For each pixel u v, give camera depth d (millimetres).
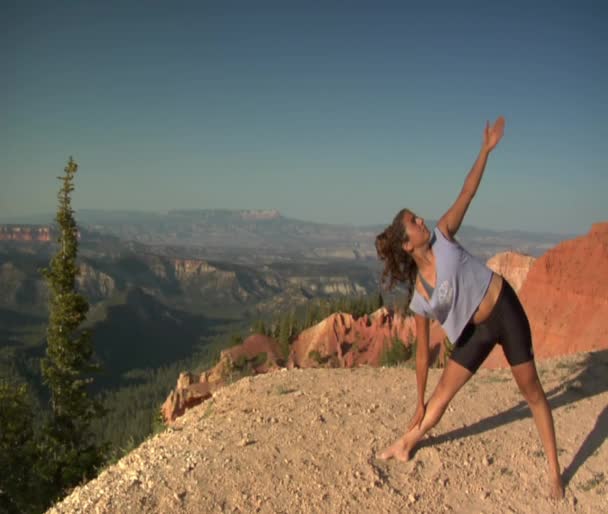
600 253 32688
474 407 6719
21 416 24094
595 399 6777
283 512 4816
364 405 6992
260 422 6516
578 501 5051
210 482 5230
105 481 5688
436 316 4906
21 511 22375
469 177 4742
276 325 113188
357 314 117875
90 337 29156
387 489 5074
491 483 5230
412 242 4676
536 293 34750
